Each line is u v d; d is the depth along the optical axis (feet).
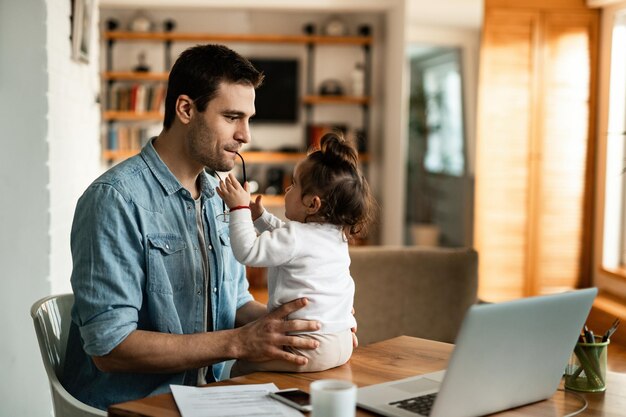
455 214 20.94
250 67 5.73
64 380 5.83
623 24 17.85
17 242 8.36
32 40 8.29
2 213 8.36
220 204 6.43
